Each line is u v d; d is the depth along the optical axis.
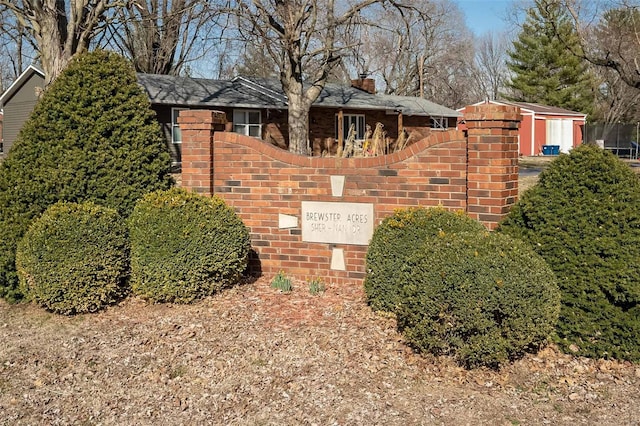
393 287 6.07
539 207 5.43
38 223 6.60
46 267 6.41
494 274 4.63
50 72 14.53
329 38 17.30
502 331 4.67
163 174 7.70
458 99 49.31
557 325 5.18
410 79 38.12
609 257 5.05
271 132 23.77
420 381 4.74
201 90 22.95
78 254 6.44
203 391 4.74
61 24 14.84
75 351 5.58
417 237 6.09
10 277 7.02
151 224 6.64
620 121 42.66
